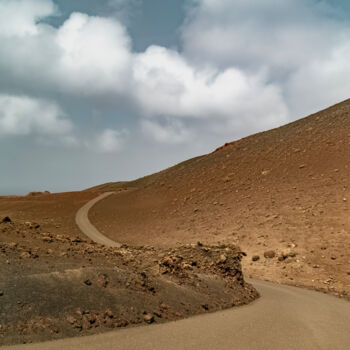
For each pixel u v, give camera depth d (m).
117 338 5.25
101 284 6.73
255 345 5.67
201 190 62.31
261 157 65.56
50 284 6.11
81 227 57.69
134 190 87.25
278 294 14.38
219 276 11.13
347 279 21.84
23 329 4.96
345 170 45.31
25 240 8.54
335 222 32.16
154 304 6.97
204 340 5.60
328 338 6.69
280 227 34.50
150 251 12.21
